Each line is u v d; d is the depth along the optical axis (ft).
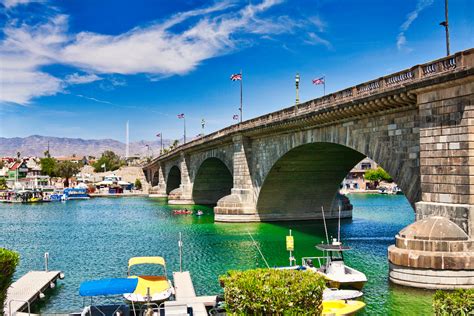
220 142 232.32
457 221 85.20
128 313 76.38
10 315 73.36
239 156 205.67
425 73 96.12
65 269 120.06
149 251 143.33
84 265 124.67
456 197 86.28
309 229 185.57
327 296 80.89
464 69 82.99
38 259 134.00
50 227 210.18
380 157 115.65
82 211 293.84
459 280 82.07
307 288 44.04
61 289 99.45
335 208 216.74
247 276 45.62
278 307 43.19
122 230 194.59
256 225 195.52
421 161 94.07
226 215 204.95
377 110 114.21
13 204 366.22
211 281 105.19
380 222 210.79
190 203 322.55
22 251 147.84
